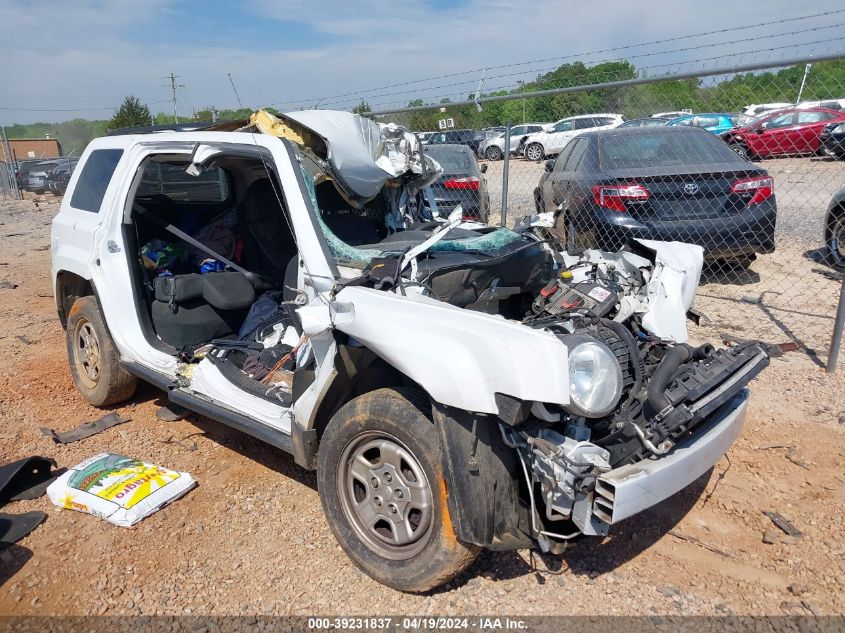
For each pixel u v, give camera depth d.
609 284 3.75
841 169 8.30
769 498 3.59
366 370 3.06
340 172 3.80
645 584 2.98
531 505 2.62
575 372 2.55
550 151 14.63
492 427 2.61
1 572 3.13
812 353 5.44
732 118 11.91
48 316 7.59
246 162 4.50
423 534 2.78
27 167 21.61
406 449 2.79
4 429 4.62
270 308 4.51
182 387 4.05
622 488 2.42
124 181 4.39
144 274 4.49
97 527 3.47
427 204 4.92
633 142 7.45
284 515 3.55
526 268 3.66
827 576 2.99
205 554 3.24
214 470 4.05
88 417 4.84
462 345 2.54
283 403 3.54
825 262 8.23
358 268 3.26
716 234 6.68
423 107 7.41
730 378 2.92
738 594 2.90
